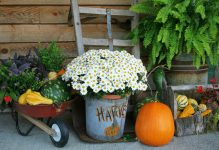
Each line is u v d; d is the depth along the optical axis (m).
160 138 2.34
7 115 2.88
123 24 2.95
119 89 2.26
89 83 2.21
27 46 2.89
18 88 2.36
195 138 2.51
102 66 2.27
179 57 2.66
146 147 2.37
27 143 2.40
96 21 2.92
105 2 2.90
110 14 2.72
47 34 2.89
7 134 2.53
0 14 2.80
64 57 2.70
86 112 2.42
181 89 2.56
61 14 2.87
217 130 2.63
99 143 2.40
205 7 2.48
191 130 2.54
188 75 2.70
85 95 2.31
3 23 2.82
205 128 2.59
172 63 2.71
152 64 2.71
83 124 2.62
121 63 2.30
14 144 2.38
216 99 2.65
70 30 2.91
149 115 2.35
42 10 2.84
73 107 2.62
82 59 2.38
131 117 2.80
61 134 2.27
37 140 2.45
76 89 2.26
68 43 2.92
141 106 2.63
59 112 2.34
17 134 2.53
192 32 2.46
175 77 2.73
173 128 2.40
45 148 2.34
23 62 2.45
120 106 2.34
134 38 2.68
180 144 2.42
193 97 2.83
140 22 2.70
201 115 2.56
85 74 2.27
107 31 2.76
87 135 2.47
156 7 2.58
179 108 2.60
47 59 2.49
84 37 2.90
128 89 2.30
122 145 2.39
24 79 2.35
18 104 2.29
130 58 2.39
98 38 2.88
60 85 2.35
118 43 2.73
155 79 2.66
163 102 2.65
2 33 2.83
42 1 2.83
